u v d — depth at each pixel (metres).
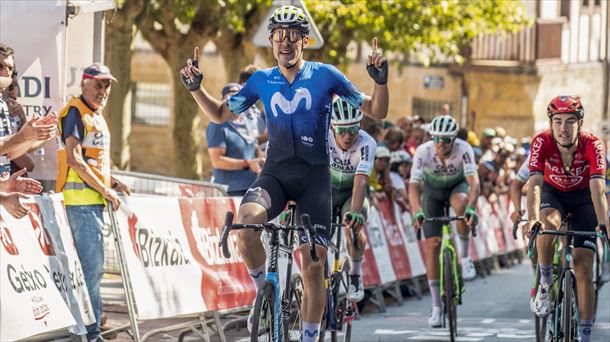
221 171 13.83
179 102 26.09
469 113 43.62
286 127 8.52
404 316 14.98
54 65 11.38
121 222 10.27
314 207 8.58
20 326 8.52
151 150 42.50
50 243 9.47
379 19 25.66
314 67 8.57
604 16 46.41
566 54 45.22
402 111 42.56
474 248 21.75
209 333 12.33
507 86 44.06
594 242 10.17
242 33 26.69
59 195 9.95
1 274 8.43
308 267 8.57
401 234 17.41
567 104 9.90
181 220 11.22
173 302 10.81
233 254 12.12
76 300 9.77
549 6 44.62
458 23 28.52
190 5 22.58
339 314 11.02
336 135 10.92
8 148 8.34
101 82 10.34
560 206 10.39
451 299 12.02
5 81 9.09
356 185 10.58
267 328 8.23
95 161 10.35
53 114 8.45
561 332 9.90
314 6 23.98
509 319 14.49
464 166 13.13
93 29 12.72
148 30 25.50
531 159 10.15
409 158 17.86
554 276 11.17
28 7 11.33
